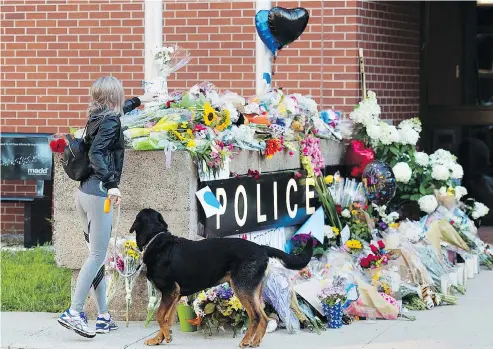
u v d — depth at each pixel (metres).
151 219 10.38
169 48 13.52
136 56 17.09
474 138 18.91
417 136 15.62
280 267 11.49
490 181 18.91
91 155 10.34
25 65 17.50
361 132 15.81
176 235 11.30
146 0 13.53
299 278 11.78
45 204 16.44
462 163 19.00
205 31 16.91
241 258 10.15
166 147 11.23
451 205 15.12
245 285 10.14
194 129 11.61
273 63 15.44
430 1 18.86
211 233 11.51
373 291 11.73
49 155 16.72
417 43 18.73
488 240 17.39
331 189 14.48
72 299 11.55
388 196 14.96
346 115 16.36
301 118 14.28
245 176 12.22
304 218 13.77
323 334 10.94
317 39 16.41
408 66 18.30
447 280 12.97
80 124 17.34
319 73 16.41
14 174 16.80
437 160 15.68
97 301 10.95
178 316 11.25
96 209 10.49
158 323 10.55
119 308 11.49
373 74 16.92
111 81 10.58
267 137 13.05
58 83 17.38
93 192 10.47
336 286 11.35
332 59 16.36
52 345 10.45
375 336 10.85
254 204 12.42
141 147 11.27
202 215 11.41
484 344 10.52
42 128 17.47
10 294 12.61
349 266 12.21
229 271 10.23
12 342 10.57
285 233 13.45
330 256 12.61
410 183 15.62
